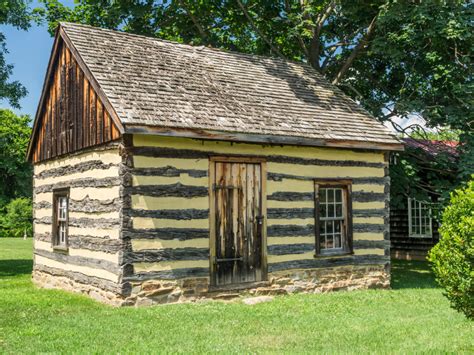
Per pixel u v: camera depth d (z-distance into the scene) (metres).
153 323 7.98
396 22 15.76
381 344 6.77
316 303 9.91
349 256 12.18
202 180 10.29
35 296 10.63
